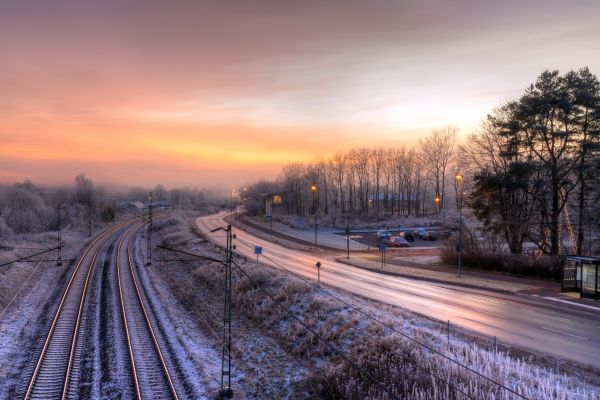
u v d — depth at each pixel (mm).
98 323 32656
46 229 99062
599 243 44969
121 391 21234
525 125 44906
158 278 50688
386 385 18234
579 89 41594
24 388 21203
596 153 41500
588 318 26438
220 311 36938
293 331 28828
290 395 21297
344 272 45812
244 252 61812
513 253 45875
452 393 16312
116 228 108750
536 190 43094
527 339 22281
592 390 15977
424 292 34969
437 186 116062
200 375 23531
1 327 30203
